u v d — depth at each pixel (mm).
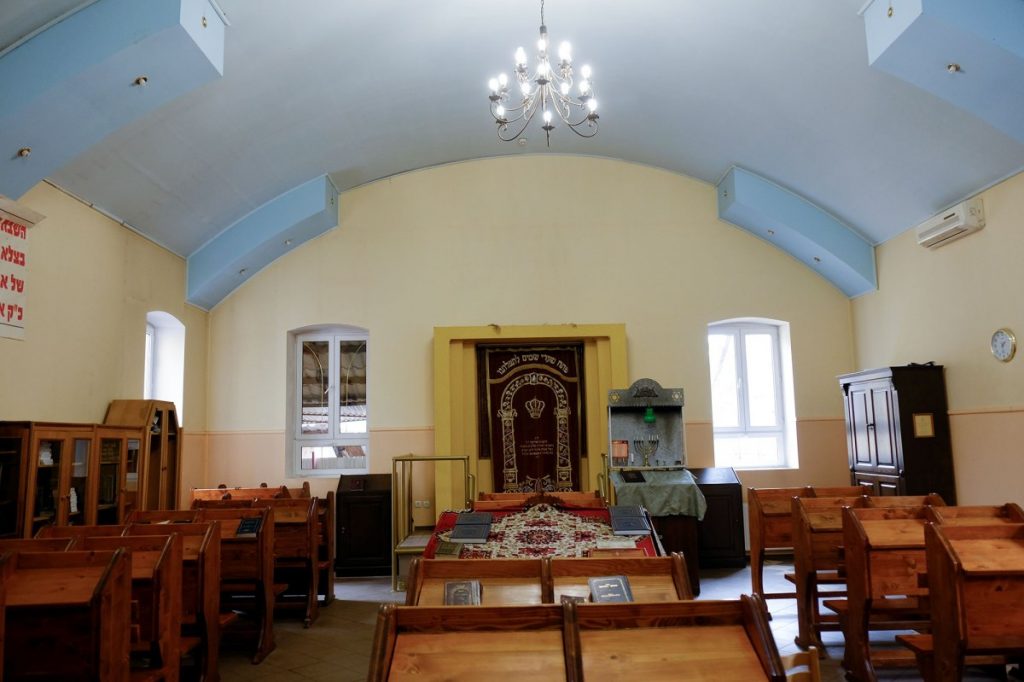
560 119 8250
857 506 5402
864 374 7680
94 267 6457
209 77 5301
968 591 3461
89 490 5762
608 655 2307
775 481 8844
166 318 7969
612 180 9250
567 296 9016
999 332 6465
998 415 6512
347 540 8156
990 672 4473
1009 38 4797
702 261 9109
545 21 6387
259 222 8320
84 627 3143
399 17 6039
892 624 4688
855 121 6746
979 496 6719
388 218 9141
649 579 3273
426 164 9133
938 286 7348
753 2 5840
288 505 6438
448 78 7203
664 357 8938
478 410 8914
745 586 7270
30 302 5574
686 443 8789
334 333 9195
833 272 8820
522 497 5852
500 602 3180
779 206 8445
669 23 6375
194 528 4727
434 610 2369
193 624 4762
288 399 8938
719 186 9086
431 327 8969
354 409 9102
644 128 8328
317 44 6016
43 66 4738
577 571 3299
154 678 3795
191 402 8391
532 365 9008
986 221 6660
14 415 5379
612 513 4883
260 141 7051
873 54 5379
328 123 7340
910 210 7539
